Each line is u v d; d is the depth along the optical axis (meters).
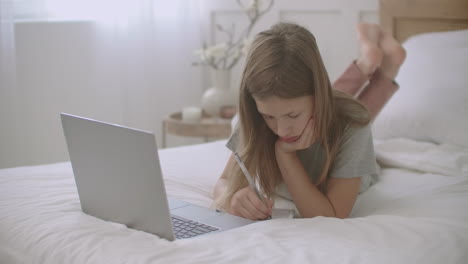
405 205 1.27
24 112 2.58
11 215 1.13
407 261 0.89
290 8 2.91
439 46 2.05
